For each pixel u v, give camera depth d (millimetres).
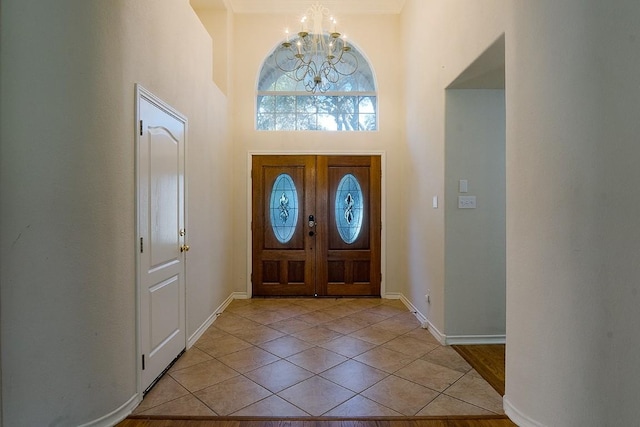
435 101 3416
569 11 1729
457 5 2879
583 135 1681
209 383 2496
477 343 3203
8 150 1711
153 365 2459
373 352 3041
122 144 2123
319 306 4473
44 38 1780
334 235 4938
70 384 1855
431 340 3316
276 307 4426
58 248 1819
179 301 2922
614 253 1576
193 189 3240
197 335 3344
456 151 3174
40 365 1778
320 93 5020
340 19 4938
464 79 2947
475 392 2381
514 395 2078
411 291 4309
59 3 1817
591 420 1664
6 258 1711
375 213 4934
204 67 3533
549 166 1840
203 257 3523
